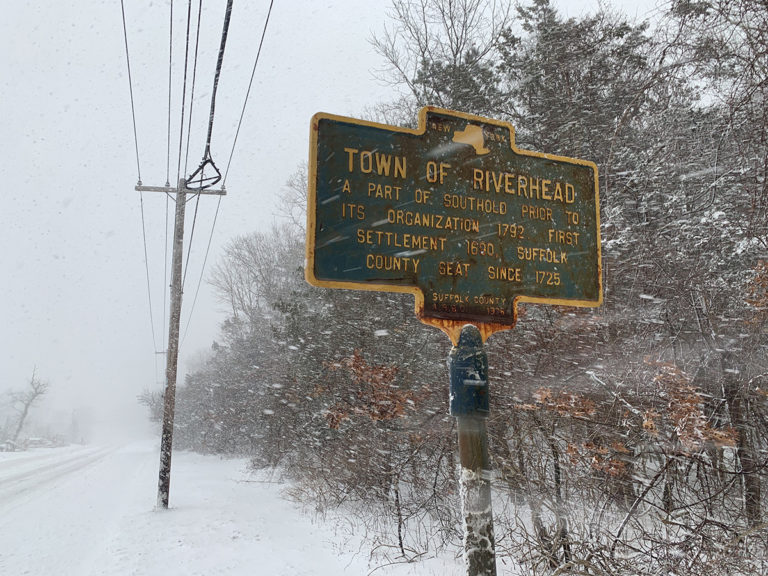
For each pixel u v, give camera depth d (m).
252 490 16.94
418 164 4.36
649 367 7.74
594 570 5.70
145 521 11.74
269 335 24.34
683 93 7.76
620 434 7.17
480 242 4.43
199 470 25.78
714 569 5.45
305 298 18.19
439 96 14.01
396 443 10.66
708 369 7.94
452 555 8.27
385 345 12.86
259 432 26.89
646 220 9.28
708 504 6.23
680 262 8.28
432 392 10.71
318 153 4.13
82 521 12.21
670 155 9.27
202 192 15.95
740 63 6.25
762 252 6.99
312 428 15.83
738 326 7.78
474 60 14.05
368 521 10.30
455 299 4.28
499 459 7.50
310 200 4.04
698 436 6.29
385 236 4.17
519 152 4.71
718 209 7.73
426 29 14.45
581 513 6.78
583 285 4.71
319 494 12.22
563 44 12.38
